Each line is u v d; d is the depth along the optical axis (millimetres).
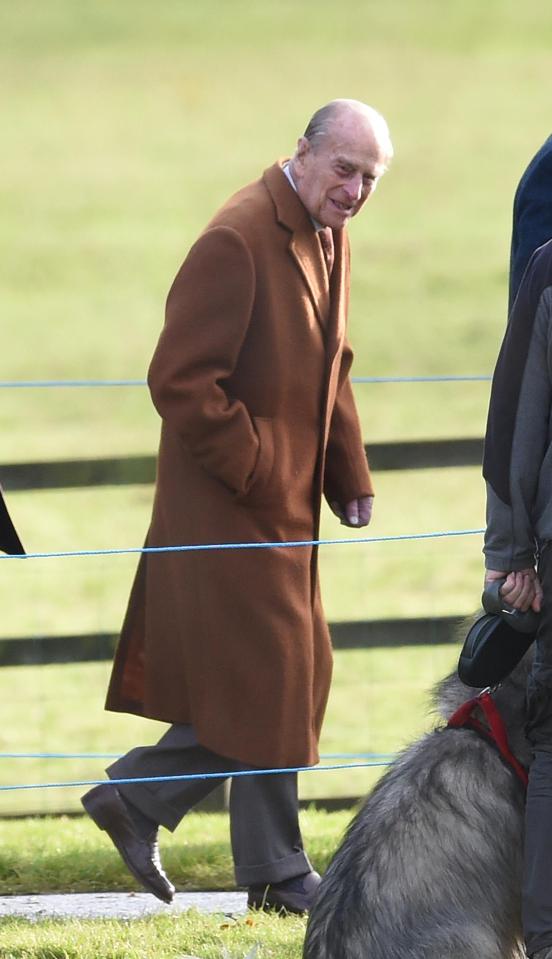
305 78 135000
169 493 18625
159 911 18875
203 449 17797
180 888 20359
